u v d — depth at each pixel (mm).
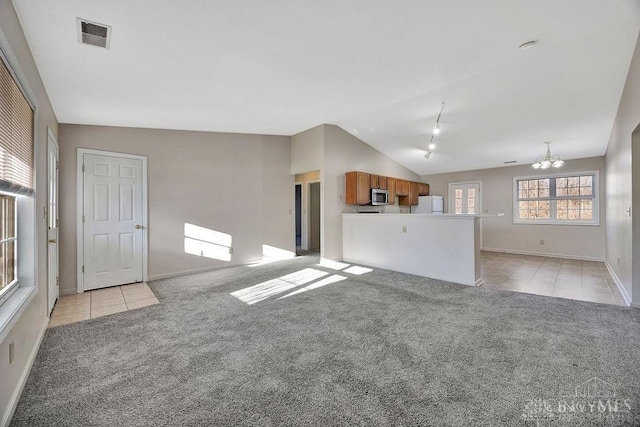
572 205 6410
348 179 5719
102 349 2277
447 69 3035
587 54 3059
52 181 3166
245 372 1958
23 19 1822
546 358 2092
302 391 1753
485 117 4699
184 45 2277
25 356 1892
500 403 1628
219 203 5074
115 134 4074
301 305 3250
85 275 3805
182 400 1683
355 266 5250
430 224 4465
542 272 4969
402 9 2045
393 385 1803
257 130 5270
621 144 3779
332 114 4598
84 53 2260
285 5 1916
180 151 4641
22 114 1884
